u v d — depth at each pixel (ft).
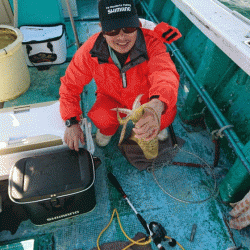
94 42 4.19
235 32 4.68
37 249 4.76
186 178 5.94
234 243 4.91
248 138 5.21
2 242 4.84
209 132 6.98
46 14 8.84
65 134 4.75
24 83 8.02
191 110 6.93
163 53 4.09
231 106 5.80
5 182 5.52
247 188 4.96
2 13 10.24
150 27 5.91
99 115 5.43
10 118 5.10
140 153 6.30
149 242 4.76
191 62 7.68
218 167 6.19
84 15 12.50
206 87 6.14
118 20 3.36
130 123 7.20
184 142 6.78
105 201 5.52
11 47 6.66
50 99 7.97
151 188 5.75
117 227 5.10
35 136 4.75
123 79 4.47
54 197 4.02
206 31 5.17
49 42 8.31
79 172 4.27
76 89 4.94
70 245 4.86
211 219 5.25
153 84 3.50
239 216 4.91
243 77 5.41
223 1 6.33
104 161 6.27
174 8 8.83
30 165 4.33
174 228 5.11
